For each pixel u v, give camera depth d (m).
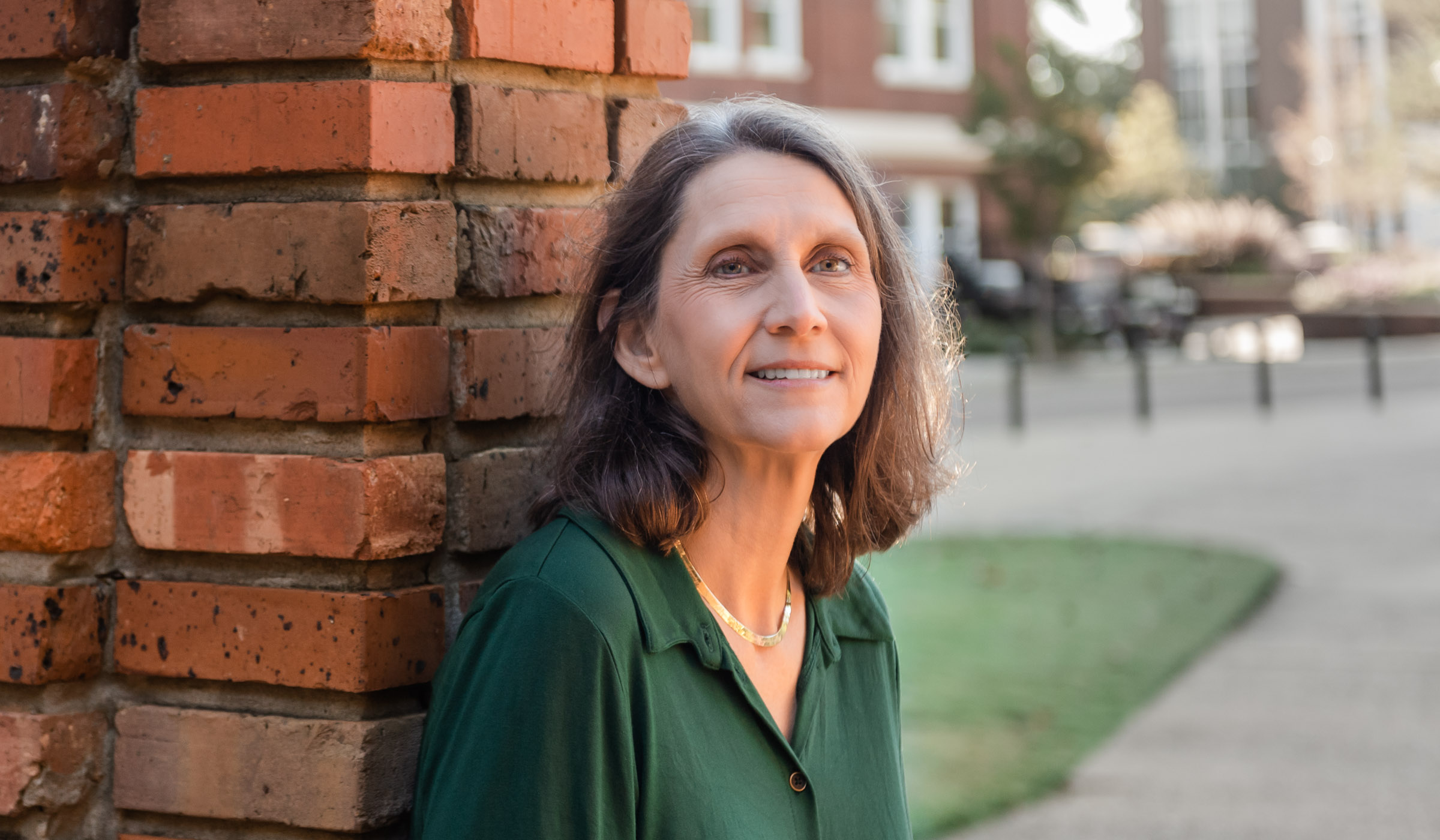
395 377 1.43
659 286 1.47
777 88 25.11
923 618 6.36
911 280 1.64
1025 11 27.67
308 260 1.42
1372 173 34.66
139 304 1.51
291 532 1.42
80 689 1.50
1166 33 45.47
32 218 1.47
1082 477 10.95
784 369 1.43
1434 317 26.16
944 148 26.75
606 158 1.70
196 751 1.47
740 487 1.52
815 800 1.45
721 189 1.44
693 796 1.35
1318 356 23.30
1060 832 3.85
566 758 1.28
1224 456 11.96
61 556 1.48
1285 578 7.30
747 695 1.42
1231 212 33.88
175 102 1.47
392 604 1.43
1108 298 25.48
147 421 1.51
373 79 1.42
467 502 1.51
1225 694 5.25
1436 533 8.42
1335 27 37.34
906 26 26.81
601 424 1.47
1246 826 3.90
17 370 1.48
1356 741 4.68
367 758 1.42
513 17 1.54
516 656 1.30
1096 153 22.53
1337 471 10.96
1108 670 5.50
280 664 1.43
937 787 4.17
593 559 1.36
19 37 1.47
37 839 1.50
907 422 1.65
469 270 1.51
